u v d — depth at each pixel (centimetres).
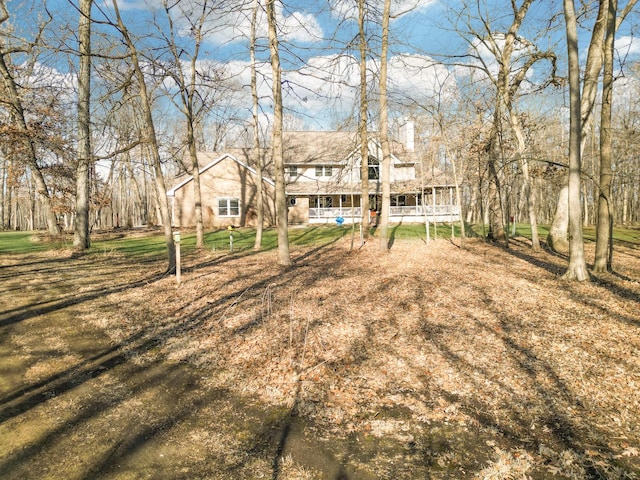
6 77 1752
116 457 430
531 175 1969
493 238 2033
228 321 878
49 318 902
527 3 1736
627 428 486
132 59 1177
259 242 1828
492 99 1920
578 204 1109
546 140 3344
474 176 2614
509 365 654
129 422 502
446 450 451
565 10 1036
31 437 464
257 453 445
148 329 842
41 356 700
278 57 1373
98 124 1465
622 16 1250
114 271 1400
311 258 1599
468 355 694
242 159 3403
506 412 528
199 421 508
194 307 981
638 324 786
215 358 702
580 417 511
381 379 618
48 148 1909
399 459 435
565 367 639
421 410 533
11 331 818
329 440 470
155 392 584
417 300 995
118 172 3844
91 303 1016
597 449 450
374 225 2884
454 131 2061
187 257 1700
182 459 431
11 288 1148
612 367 631
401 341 758
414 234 2348
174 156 2494
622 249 1819
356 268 1381
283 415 526
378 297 1030
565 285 1080
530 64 1720
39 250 1872
